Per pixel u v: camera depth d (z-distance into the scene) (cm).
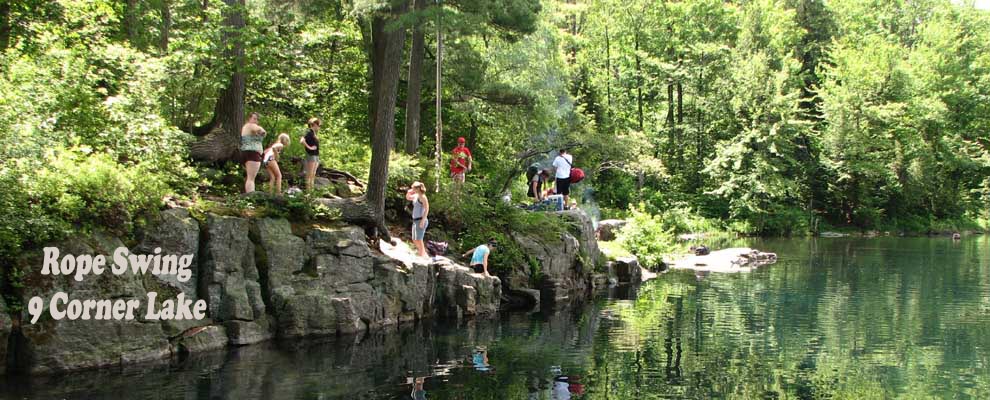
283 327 1287
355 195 1692
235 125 1606
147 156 1303
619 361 1195
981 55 5662
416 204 1567
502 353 1230
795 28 5462
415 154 1977
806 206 5031
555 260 1909
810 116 5366
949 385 1102
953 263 2822
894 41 6144
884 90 5119
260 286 1280
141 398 918
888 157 5112
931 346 1355
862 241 4131
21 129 1062
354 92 2528
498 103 2561
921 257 3088
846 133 4912
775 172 4647
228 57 1588
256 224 1302
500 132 2922
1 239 1005
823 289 2075
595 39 4962
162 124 1360
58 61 1301
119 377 1010
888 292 2016
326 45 2525
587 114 4272
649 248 2625
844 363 1221
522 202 2352
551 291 1855
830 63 5553
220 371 1053
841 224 5128
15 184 1038
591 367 1152
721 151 4712
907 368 1197
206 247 1220
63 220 1066
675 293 1995
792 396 1032
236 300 1226
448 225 1839
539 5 2134
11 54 1278
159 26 1708
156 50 1614
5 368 1003
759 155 4619
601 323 1528
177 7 1598
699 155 5088
